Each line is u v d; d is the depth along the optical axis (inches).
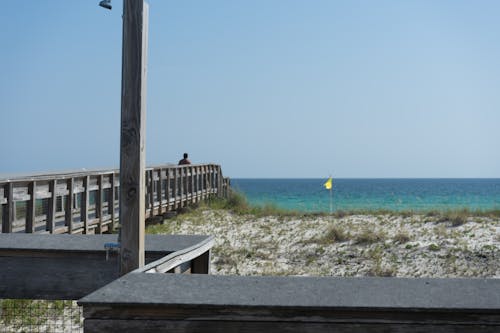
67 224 485.7
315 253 549.0
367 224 725.9
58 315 311.4
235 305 127.0
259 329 128.6
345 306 125.0
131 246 170.9
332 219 800.3
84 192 517.3
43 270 203.0
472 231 637.3
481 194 3277.6
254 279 142.3
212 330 129.6
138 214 170.7
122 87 170.7
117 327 131.0
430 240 581.6
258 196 3169.3
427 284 138.6
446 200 2522.1
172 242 207.6
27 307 320.2
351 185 5871.1
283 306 125.7
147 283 139.9
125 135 170.7
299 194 3486.7
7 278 204.7
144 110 172.9
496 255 506.3
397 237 597.0
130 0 170.6
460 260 494.9
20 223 412.5
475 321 125.8
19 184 407.5
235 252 556.4
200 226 751.7
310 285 138.2
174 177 858.8
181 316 130.1
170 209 832.3
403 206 1899.6
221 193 1199.6
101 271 200.2
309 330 127.7
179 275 145.7
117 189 636.1
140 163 170.6
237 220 817.5
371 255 526.6
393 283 139.3
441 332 126.2
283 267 491.5
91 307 131.5
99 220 557.3
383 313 126.6
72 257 201.5
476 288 135.8
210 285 138.4
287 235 661.3
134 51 170.4
